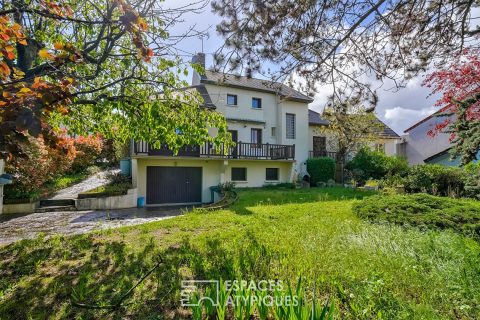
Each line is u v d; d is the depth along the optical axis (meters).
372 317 2.44
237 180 16.81
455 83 5.86
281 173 18.30
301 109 20.06
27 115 1.67
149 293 3.05
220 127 5.64
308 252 4.11
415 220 5.82
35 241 5.15
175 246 4.82
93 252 4.48
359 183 18.30
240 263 3.64
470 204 6.82
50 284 3.29
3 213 10.16
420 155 20.03
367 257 3.87
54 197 11.92
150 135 5.47
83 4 4.67
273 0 3.95
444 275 3.26
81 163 17.77
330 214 7.85
